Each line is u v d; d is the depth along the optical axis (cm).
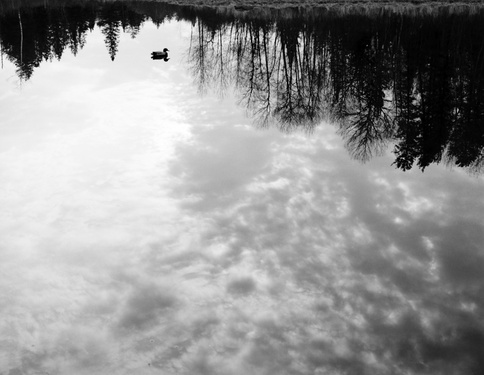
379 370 637
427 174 1332
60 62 2944
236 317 735
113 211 1064
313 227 1009
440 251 916
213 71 3094
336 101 2516
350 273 850
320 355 661
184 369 638
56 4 7481
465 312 746
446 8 5119
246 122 1833
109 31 4538
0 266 858
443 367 642
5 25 5222
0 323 719
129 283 814
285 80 3344
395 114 2245
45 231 978
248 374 629
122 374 631
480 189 1212
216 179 1249
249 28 4531
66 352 668
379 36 3756
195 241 947
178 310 749
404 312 748
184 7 6669
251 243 944
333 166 1378
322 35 3912
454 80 2634
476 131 1888
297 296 786
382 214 1070
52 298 775
